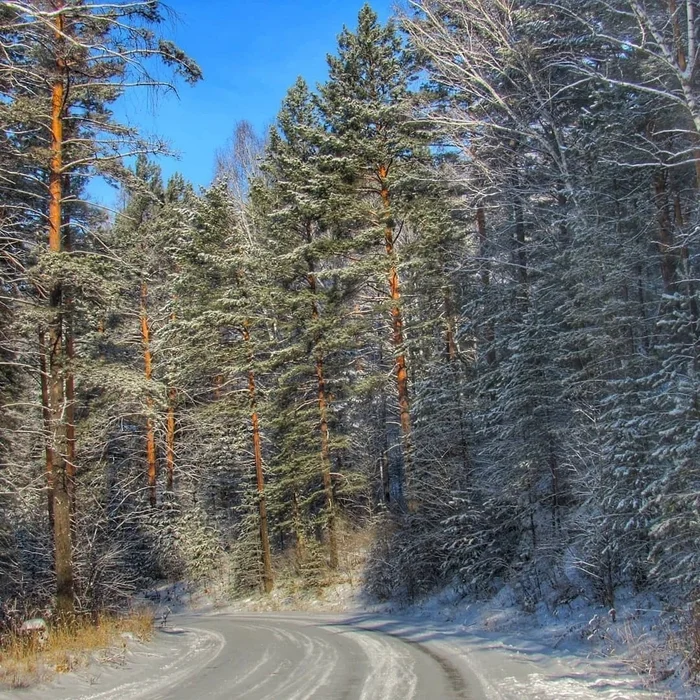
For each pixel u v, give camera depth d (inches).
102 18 484.1
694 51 508.1
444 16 844.0
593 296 562.9
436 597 742.5
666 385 459.8
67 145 563.5
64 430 573.9
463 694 303.9
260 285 1016.2
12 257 509.7
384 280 889.5
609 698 285.4
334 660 424.5
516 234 841.5
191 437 1253.1
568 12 622.2
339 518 1010.7
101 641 475.5
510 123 822.5
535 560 616.7
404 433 843.4
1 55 473.1
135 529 1175.6
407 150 877.2
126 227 875.4
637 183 637.9
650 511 444.1
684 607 378.6
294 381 1027.9
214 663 437.4
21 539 776.3
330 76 928.9
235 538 1246.9
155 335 1175.6
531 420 658.2
